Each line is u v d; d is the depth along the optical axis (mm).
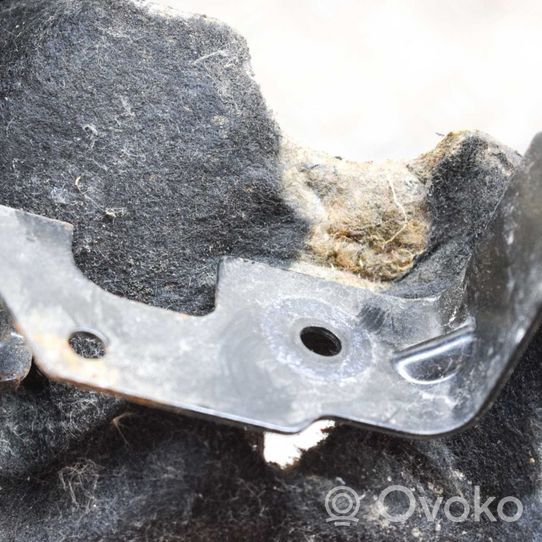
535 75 580
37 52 334
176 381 279
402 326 303
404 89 564
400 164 353
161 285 323
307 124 540
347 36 582
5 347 292
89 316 282
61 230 290
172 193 330
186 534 290
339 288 307
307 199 344
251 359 287
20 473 296
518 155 345
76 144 328
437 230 343
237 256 331
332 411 283
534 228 287
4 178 323
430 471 302
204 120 337
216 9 574
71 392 302
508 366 283
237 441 292
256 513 291
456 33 591
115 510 290
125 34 342
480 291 298
